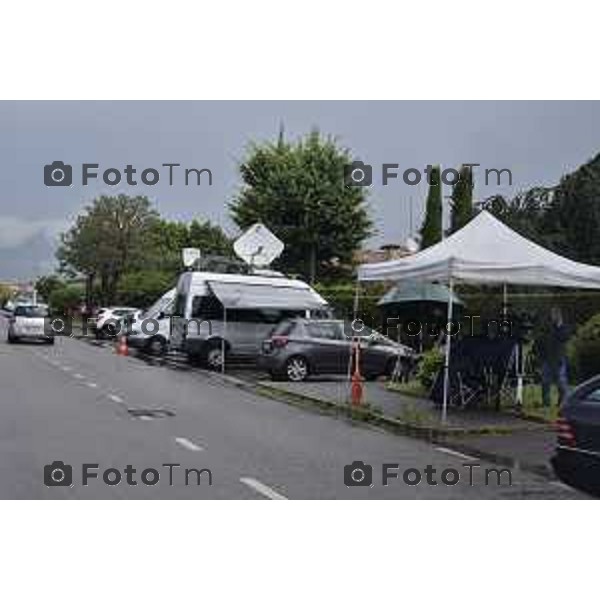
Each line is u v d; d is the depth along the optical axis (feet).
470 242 54.54
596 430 29.71
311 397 65.98
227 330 92.38
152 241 209.26
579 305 86.94
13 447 42.37
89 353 115.85
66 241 208.44
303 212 139.13
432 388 61.41
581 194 115.65
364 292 119.24
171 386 75.15
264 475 36.83
